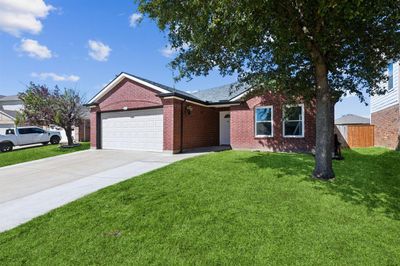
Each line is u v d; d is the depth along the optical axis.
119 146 16.03
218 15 5.35
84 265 3.50
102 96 16.47
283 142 13.38
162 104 13.99
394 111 13.64
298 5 5.70
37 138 21.27
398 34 6.51
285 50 6.95
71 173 9.60
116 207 5.48
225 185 6.73
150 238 4.17
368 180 7.22
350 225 4.57
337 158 10.45
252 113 14.30
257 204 5.46
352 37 6.92
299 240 4.05
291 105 10.91
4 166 12.06
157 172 8.35
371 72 7.79
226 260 3.55
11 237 4.32
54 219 5.00
